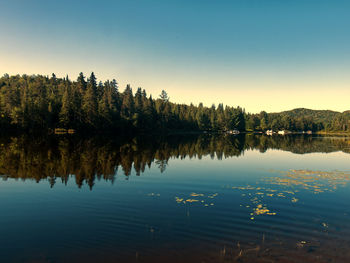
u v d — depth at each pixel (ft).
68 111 263.70
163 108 458.91
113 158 111.24
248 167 99.91
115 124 300.40
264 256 31.73
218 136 375.45
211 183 72.02
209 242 35.37
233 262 30.32
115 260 30.48
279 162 114.93
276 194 60.95
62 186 64.80
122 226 40.70
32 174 77.20
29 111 247.50
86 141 189.06
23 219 43.34
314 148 189.98
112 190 62.23
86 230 38.99
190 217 44.98
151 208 49.67
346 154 150.82
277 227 40.91
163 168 93.09
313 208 50.67
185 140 254.68
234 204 52.75
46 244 34.37
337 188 67.21
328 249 33.65
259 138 341.21
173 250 33.04
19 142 167.22
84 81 350.43
